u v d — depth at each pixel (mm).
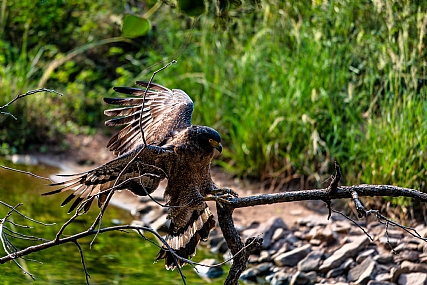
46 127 16156
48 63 17859
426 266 10266
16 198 12977
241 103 14367
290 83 13664
